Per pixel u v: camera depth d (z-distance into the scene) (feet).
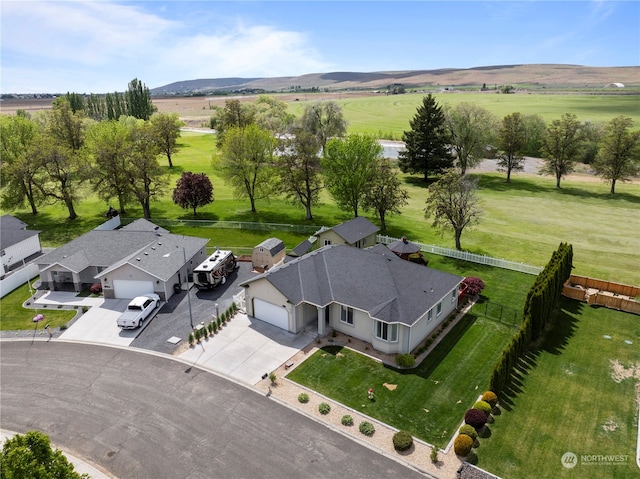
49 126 286.87
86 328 112.68
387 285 105.29
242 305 121.08
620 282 139.74
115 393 87.30
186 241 149.89
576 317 116.47
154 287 125.59
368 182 192.44
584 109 572.51
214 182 290.56
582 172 320.50
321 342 104.01
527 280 139.44
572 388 88.28
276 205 237.45
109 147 203.00
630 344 104.06
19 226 173.06
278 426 77.41
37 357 100.58
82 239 147.84
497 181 295.69
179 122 396.78
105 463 70.38
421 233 190.29
